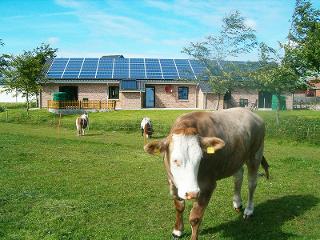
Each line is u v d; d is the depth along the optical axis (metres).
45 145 18.19
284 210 9.31
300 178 12.46
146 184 11.34
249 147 8.37
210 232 7.89
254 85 36.47
